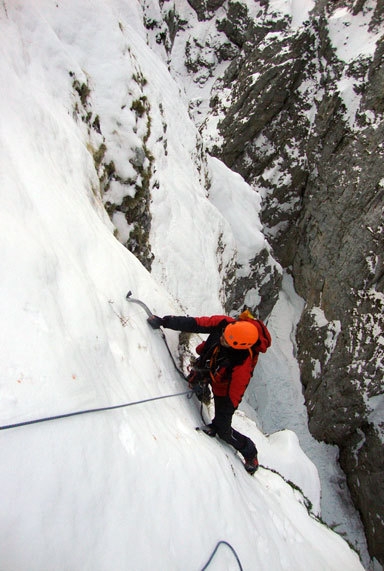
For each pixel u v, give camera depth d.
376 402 14.64
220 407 3.34
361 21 22.00
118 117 6.02
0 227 1.98
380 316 15.52
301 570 3.09
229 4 33.72
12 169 2.51
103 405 1.98
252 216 14.62
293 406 18.16
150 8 13.70
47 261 2.19
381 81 19.52
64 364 1.85
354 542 13.98
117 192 6.03
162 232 7.49
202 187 10.68
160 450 2.28
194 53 34.97
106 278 2.97
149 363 2.99
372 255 16.88
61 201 3.02
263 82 23.14
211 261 8.89
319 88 22.81
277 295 16.50
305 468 6.46
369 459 14.42
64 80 4.61
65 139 4.00
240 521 2.67
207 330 3.42
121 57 6.21
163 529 1.94
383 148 18.23
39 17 4.41
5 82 3.22
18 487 1.38
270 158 23.97
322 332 18.61
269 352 20.09
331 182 20.86
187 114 12.02
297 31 23.31
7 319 1.71
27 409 1.54
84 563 1.48
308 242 22.38
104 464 1.78
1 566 1.22
